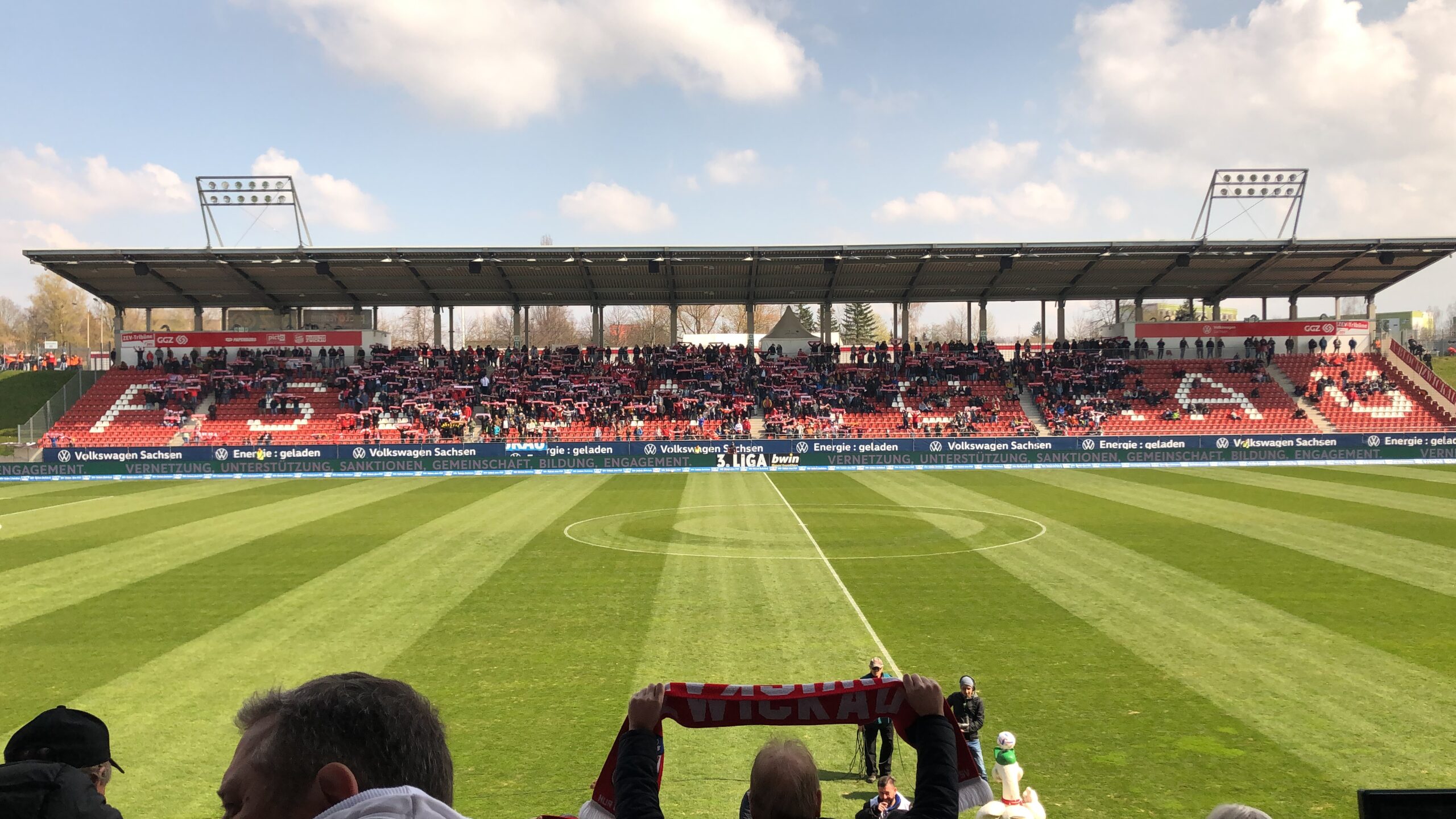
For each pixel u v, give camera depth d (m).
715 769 11.47
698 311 137.62
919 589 21.02
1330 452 51.69
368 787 2.15
